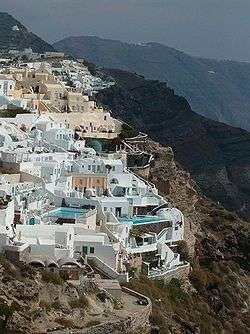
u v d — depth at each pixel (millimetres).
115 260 112750
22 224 111312
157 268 130125
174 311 121438
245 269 176625
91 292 97688
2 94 193375
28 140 162250
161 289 125125
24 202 122125
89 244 112562
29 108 191250
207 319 134000
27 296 89438
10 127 165750
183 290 134250
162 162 188750
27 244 100625
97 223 127750
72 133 177000
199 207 193375
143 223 136125
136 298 105188
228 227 183625
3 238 98688
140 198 144250
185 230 151375
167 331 107062
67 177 145750
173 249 141625
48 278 94250
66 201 132875
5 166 141875
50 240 106375
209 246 167875
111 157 172875
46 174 144125
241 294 158750
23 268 94312
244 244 180875
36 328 87500
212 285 149000
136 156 181875
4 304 87000
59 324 89625
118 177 152000
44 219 120125
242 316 150625
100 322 92750
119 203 137875
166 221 140750
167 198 173750
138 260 125875
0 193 117750
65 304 92438
